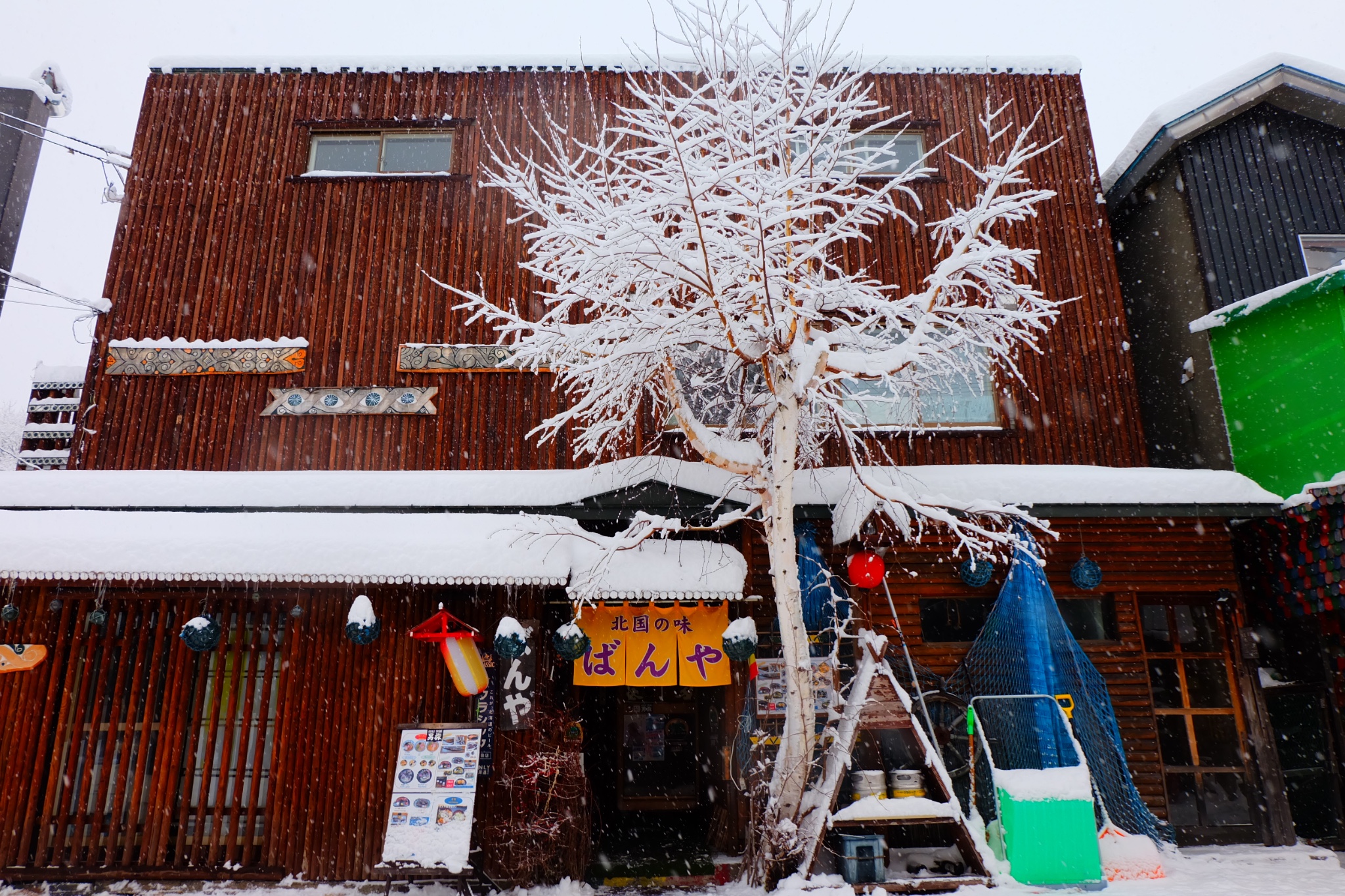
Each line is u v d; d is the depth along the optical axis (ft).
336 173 33.50
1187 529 28.78
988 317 24.43
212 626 24.53
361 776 24.88
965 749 26.32
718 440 23.52
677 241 21.17
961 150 34.32
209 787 24.82
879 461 30.35
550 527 24.23
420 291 31.81
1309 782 27.27
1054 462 30.86
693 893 23.04
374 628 24.07
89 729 25.00
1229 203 32.50
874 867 22.06
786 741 22.27
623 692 32.37
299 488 27.09
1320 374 27.04
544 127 33.99
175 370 30.71
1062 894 21.02
